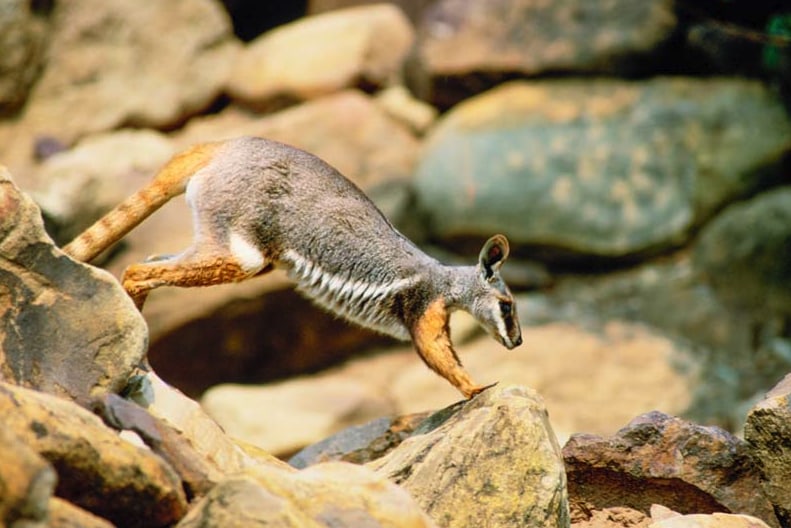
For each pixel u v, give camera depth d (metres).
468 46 57.44
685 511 22.56
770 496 22.09
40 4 57.81
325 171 23.36
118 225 22.45
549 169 54.88
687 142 55.09
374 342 54.72
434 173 55.44
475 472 19.70
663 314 53.94
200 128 59.41
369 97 60.03
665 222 54.56
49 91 57.44
